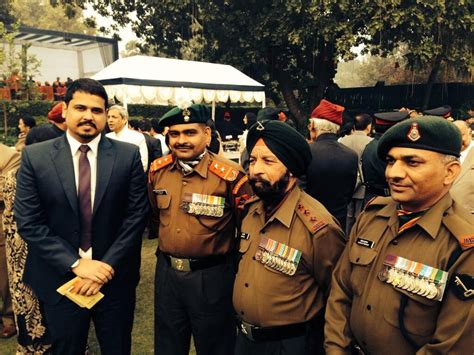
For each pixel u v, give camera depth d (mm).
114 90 9008
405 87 19391
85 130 2039
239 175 2244
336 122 3385
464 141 3467
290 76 17984
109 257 2150
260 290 1677
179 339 2340
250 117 6246
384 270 1331
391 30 14648
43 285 2182
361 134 4395
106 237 2193
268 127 1636
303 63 17125
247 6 15820
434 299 1204
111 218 2191
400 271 1284
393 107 19875
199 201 2184
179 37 18891
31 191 2066
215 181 2213
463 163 3211
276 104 19672
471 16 13797
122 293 2289
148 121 6906
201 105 2182
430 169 1219
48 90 19250
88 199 2145
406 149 1241
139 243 2314
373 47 15648
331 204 3324
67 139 2146
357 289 1422
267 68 17281
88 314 2211
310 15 13883
